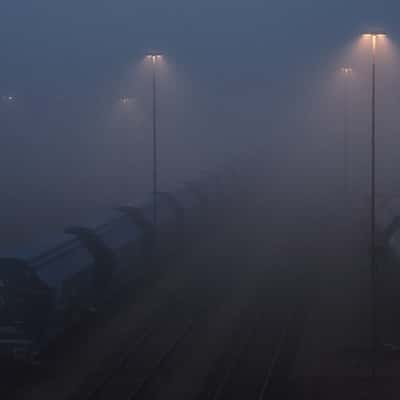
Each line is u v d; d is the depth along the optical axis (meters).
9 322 31.53
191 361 33.84
